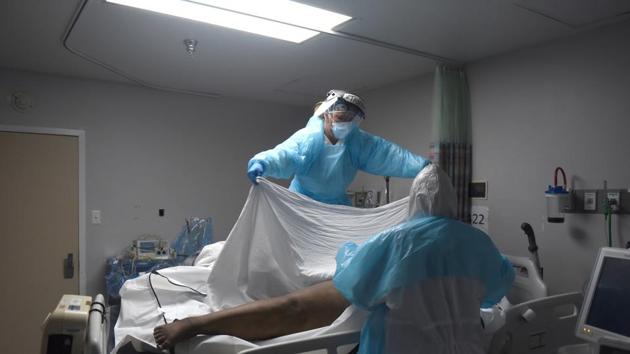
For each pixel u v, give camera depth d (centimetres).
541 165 278
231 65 327
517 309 177
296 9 231
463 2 222
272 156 202
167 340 151
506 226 296
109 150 372
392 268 139
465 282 145
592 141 254
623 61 242
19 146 339
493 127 305
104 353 168
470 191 318
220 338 152
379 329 143
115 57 309
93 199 365
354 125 229
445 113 311
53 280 349
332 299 175
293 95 423
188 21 247
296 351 141
